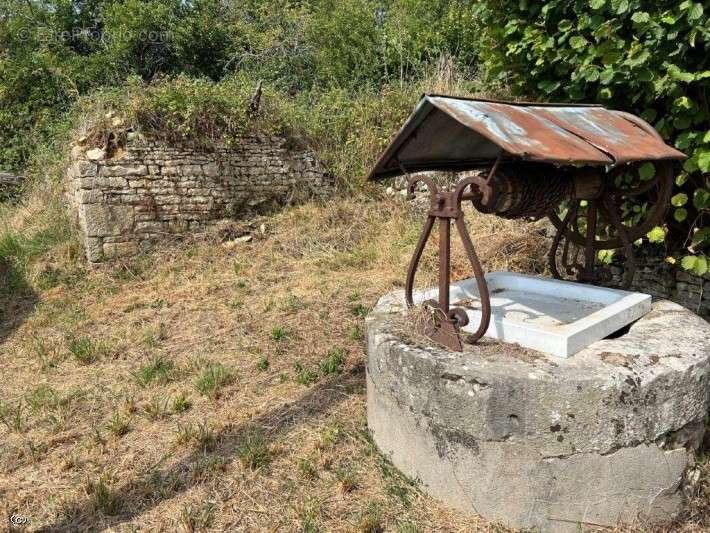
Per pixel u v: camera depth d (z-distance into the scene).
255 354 4.27
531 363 2.25
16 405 3.69
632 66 3.07
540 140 2.13
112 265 6.89
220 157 7.59
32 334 5.06
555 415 2.15
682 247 3.70
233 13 14.44
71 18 13.60
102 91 8.21
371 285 5.72
